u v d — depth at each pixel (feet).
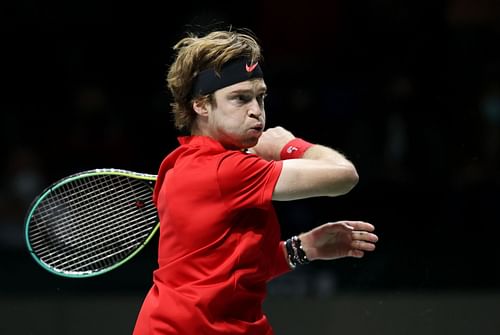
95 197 31.81
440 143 59.57
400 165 59.31
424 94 61.52
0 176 65.16
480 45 63.62
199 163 24.97
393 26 65.10
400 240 55.01
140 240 30.78
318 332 50.52
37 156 65.82
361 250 28.58
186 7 67.67
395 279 51.16
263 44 66.39
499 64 62.85
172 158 26.09
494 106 60.95
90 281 55.01
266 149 26.78
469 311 48.91
